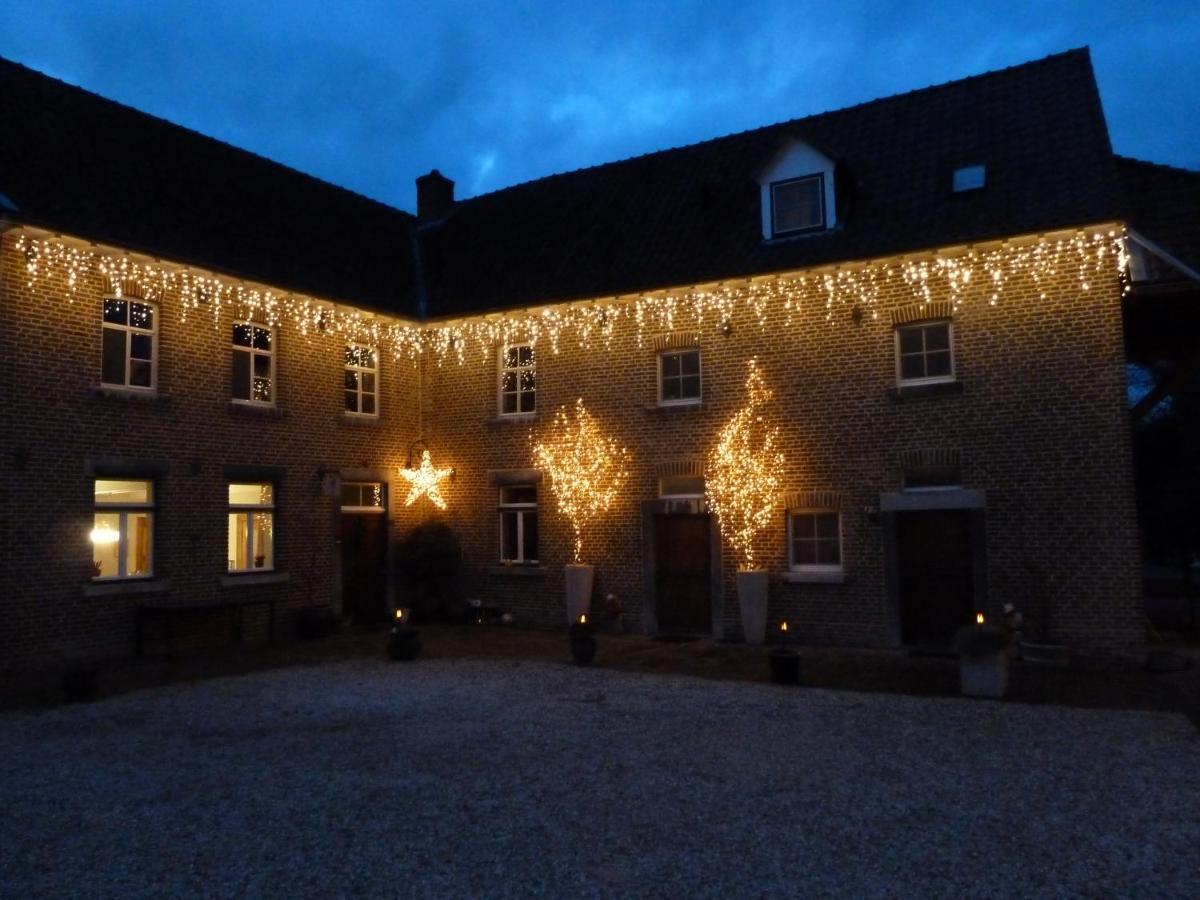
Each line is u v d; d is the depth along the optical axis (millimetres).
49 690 11188
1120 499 12727
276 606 15812
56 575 12859
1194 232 13891
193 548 14641
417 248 20656
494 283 18438
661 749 8078
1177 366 15734
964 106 16094
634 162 19656
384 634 16516
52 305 13000
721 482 15562
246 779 7238
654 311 16391
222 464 15141
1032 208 13578
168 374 14422
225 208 16438
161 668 12836
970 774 7188
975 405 13695
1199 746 8000
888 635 14078
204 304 15023
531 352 17891
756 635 14875
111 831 6066
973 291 13812
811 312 15008
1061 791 6727
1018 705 9828
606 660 13367
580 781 7086
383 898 4957
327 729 9008
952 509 13820
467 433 18312
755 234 15922
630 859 5473
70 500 13070
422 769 7480
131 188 14805
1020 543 13289
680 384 16312
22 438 12562
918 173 15289
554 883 5133
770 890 5008
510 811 6367
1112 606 12688
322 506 16781
